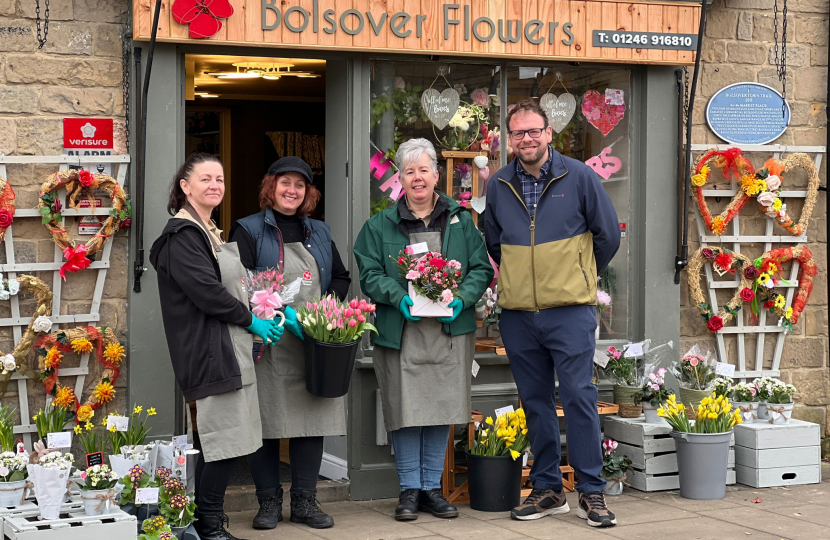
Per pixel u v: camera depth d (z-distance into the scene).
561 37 5.78
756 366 6.49
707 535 4.73
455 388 5.11
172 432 5.24
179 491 4.39
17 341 5.11
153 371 5.20
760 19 6.41
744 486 5.82
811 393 6.63
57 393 5.09
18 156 5.05
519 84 5.99
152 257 4.41
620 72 6.15
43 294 5.07
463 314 5.13
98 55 5.18
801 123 6.53
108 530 4.09
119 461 4.49
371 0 5.42
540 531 4.82
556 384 6.01
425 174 5.05
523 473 5.62
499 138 5.97
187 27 5.08
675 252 6.17
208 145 10.05
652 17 5.95
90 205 5.14
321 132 9.84
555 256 4.91
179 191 4.49
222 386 4.28
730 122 6.35
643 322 6.12
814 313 6.63
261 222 4.86
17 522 4.07
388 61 5.73
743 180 6.30
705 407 5.49
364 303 4.78
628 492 5.67
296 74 7.74
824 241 6.62
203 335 4.29
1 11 5.05
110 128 5.20
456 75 5.87
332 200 5.89
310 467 4.96
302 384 4.87
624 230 6.18
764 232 6.48
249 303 4.57
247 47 5.38
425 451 5.24
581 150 6.10
